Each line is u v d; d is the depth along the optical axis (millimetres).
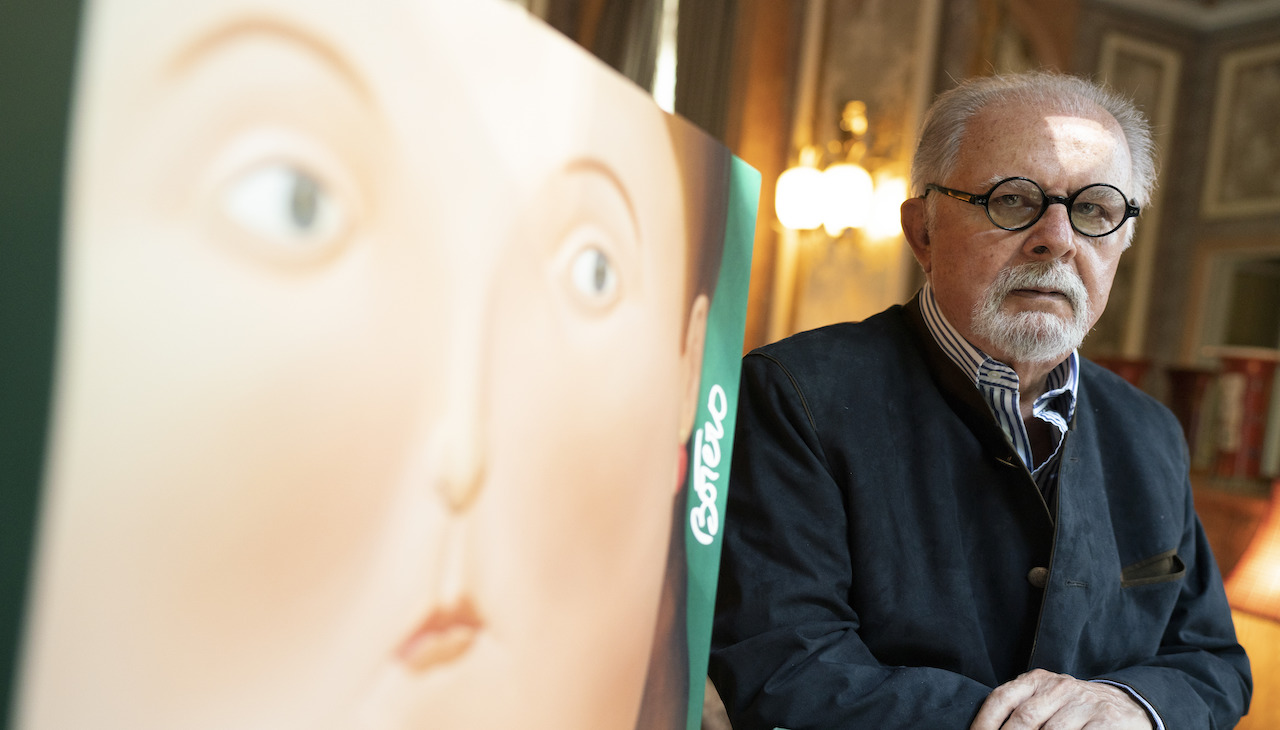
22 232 251
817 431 1248
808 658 1108
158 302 286
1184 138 7734
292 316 327
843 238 5367
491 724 444
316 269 334
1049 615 1222
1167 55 7578
